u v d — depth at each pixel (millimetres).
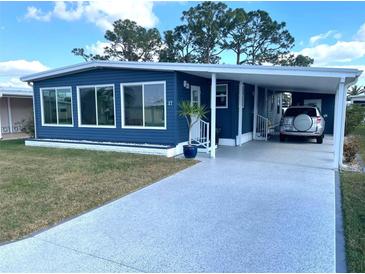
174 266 3020
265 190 5590
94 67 10531
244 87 12273
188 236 3686
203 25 23969
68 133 11898
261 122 14297
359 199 5027
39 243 3533
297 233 3748
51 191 5535
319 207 4680
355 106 17938
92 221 4180
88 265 3045
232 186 5867
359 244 3414
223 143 11688
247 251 3305
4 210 4555
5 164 8164
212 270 2941
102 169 7344
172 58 26141
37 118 12742
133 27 26391
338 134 7328
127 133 10391
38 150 10797
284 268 2967
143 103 9930
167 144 9641
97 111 11000
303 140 13297
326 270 2926
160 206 4766
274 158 8812
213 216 4324
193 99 10430
